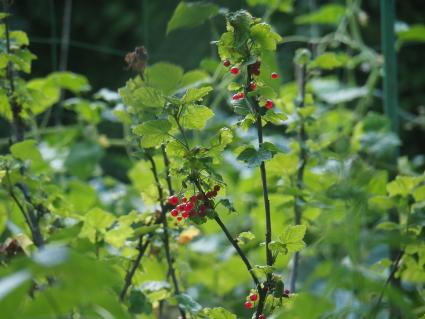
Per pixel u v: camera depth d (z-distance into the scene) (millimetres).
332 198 2250
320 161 2402
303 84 2426
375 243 1936
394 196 2150
